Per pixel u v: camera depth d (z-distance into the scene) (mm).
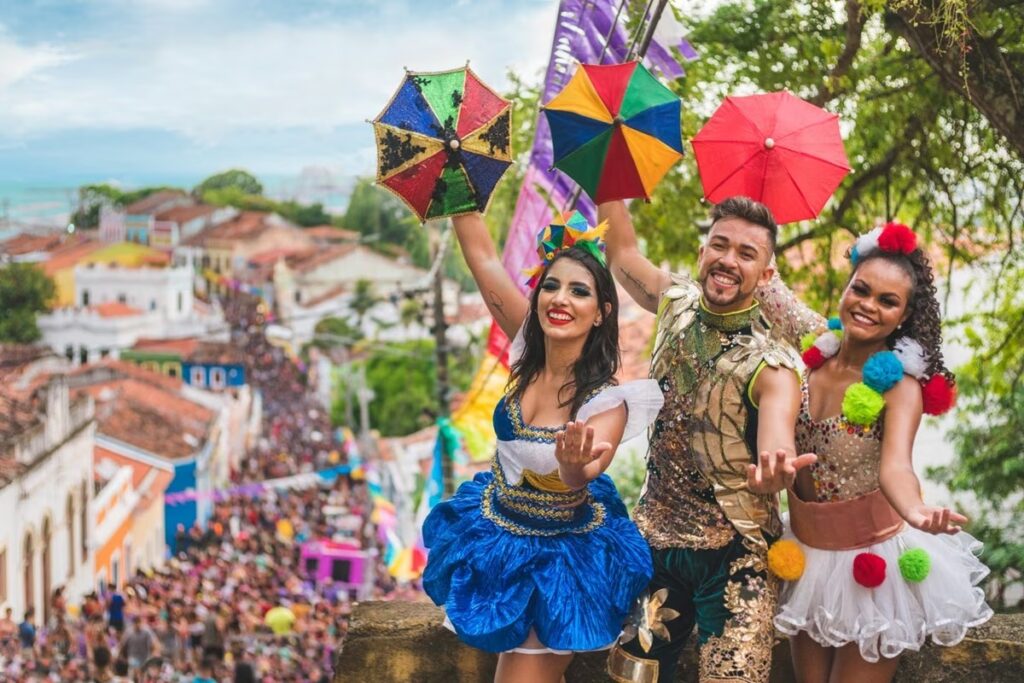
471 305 35062
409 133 4008
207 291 82812
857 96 8688
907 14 6469
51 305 69938
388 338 64875
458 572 3506
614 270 3982
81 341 68062
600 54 5527
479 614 3355
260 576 27141
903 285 3311
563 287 3412
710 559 3471
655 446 3574
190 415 43000
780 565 3416
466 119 4016
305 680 17234
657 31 5477
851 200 8922
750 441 3406
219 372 67750
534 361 3523
